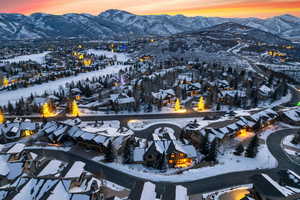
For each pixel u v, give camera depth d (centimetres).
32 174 4766
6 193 3731
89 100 11300
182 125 8088
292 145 6394
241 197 4184
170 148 5562
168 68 18700
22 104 9681
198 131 6562
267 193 3700
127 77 16062
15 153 5341
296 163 5456
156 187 4469
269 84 12462
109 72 19212
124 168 5250
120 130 7088
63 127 7025
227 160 5562
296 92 12100
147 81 13025
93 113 9425
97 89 13200
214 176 4881
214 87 11912
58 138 6588
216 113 9244
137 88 12050
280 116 8344
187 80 13375
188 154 5581
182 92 11412
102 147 6041
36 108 9512
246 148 6222
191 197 4219
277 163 5441
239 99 10000
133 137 6688
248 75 14712
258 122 7306
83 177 4478
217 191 4362
